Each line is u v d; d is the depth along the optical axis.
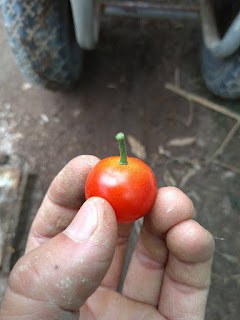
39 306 0.08
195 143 0.22
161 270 0.12
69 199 0.12
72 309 0.09
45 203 0.13
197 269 0.11
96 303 0.12
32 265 0.08
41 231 0.13
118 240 0.14
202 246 0.10
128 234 0.14
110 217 0.08
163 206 0.10
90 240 0.08
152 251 0.12
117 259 0.14
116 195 0.09
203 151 0.21
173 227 0.10
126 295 0.13
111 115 0.23
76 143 0.22
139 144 0.22
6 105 0.23
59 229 0.13
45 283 0.08
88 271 0.08
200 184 0.20
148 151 0.22
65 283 0.08
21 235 0.19
